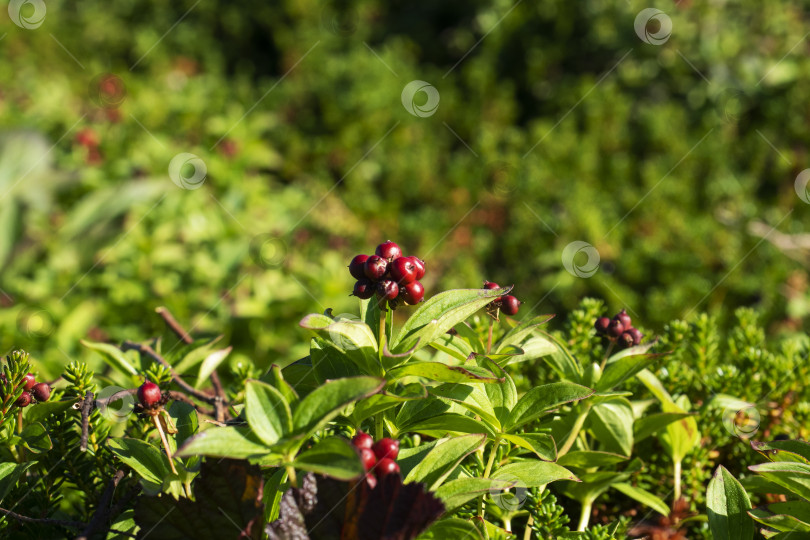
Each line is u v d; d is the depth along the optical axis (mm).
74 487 657
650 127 1885
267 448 547
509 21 2240
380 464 567
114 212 1657
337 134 2131
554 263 1639
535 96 2217
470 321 766
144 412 594
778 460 615
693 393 758
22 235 1674
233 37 2754
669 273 1564
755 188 1801
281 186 2062
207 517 571
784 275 1535
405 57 2445
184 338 749
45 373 807
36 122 2088
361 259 593
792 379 753
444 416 612
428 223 1808
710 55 1954
